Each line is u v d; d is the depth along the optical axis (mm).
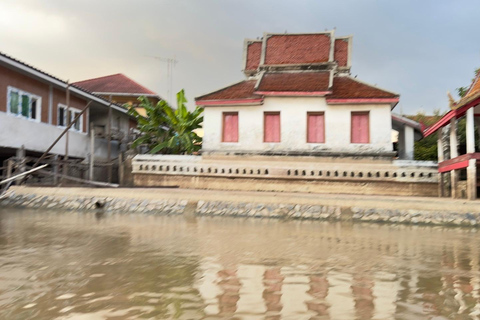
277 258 7176
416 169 18719
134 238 9211
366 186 19188
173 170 21125
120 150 28594
